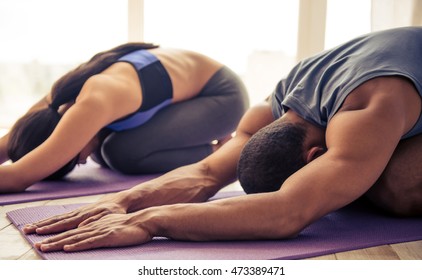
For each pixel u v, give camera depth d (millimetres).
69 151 2676
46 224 1963
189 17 5203
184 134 3311
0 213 2297
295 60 4859
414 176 2113
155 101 3162
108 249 1729
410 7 4363
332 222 2160
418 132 2129
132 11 4789
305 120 2033
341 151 1793
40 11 6266
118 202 2041
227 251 1717
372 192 2236
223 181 2309
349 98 1915
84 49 5789
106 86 2861
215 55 5387
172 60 3348
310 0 4758
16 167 2639
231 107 3494
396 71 1939
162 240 1851
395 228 2072
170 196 2148
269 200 1772
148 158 3234
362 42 2166
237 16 5402
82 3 5762
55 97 2900
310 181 1771
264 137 1975
